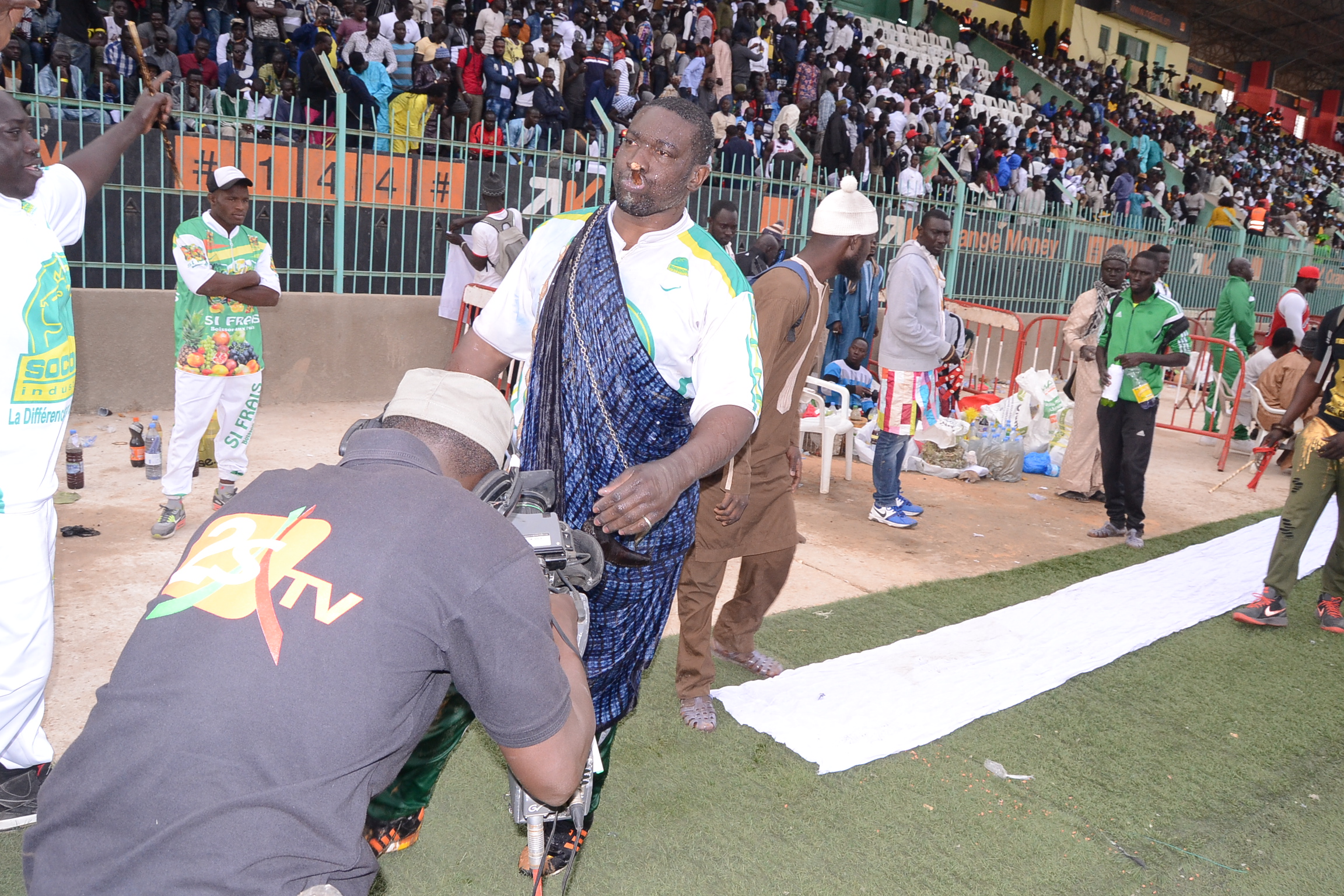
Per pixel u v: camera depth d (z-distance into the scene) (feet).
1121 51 106.73
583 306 7.07
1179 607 16.57
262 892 3.98
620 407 7.10
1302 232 81.10
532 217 30.37
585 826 8.52
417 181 27.91
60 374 8.04
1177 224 53.01
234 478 16.98
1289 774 11.53
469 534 4.61
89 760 4.17
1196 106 109.91
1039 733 12.07
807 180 34.30
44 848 4.23
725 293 7.02
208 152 25.48
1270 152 110.11
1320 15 112.47
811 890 8.90
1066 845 9.85
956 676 13.29
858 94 58.75
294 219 26.71
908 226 37.32
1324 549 20.44
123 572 14.35
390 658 4.31
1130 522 20.26
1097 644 14.74
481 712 4.70
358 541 4.47
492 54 39.60
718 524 10.84
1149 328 19.30
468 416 5.32
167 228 25.36
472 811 9.75
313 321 25.85
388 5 40.32
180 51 33.86
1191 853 9.88
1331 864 9.85
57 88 28.86
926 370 19.69
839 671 13.20
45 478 8.11
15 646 8.14
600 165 31.07
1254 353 31.50
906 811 10.23
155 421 18.89
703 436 6.55
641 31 48.78
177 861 3.97
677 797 10.19
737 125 41.96
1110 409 20.07
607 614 7.55
